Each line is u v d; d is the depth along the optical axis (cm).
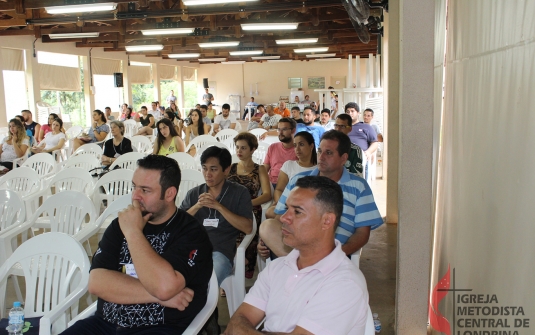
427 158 215
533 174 120
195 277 195
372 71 873
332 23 1170
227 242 293
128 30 1080
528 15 127
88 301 322
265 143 623
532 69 122
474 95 187
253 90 2389
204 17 1048
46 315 204
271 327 162
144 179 194
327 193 156
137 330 190
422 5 209
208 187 304
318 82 2338
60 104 1404
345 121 523
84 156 559
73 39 1259
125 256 198
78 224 342
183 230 200
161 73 1991
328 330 146
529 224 122
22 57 1202
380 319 300
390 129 519
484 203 166
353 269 156
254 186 371
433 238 287
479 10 183
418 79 213
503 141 146
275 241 258
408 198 219
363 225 256
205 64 2408
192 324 192
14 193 354
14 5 771
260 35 1382
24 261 238
